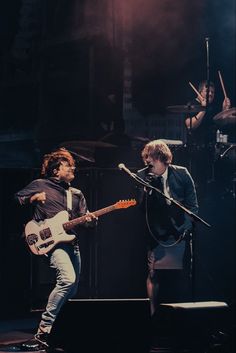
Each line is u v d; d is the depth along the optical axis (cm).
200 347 658
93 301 616
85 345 618
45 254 697
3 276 878
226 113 1130
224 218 1014
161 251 742
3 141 1302
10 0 1280
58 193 707
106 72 1197
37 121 1233
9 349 695
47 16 1240
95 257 898
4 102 1304
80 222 698
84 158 937
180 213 741
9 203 883
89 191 906
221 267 1000
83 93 1197
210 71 1362
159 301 892
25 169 890
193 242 743
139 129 1302
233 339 664
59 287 687
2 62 1310
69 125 1200
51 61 1240
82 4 1189
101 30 1168
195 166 1009
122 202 716
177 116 1306
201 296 976
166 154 743
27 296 888
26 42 1272
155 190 704
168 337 655
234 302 867
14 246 884
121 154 963
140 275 927
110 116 1196
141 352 612
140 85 1293
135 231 927
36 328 829
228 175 1031
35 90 1242
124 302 612
